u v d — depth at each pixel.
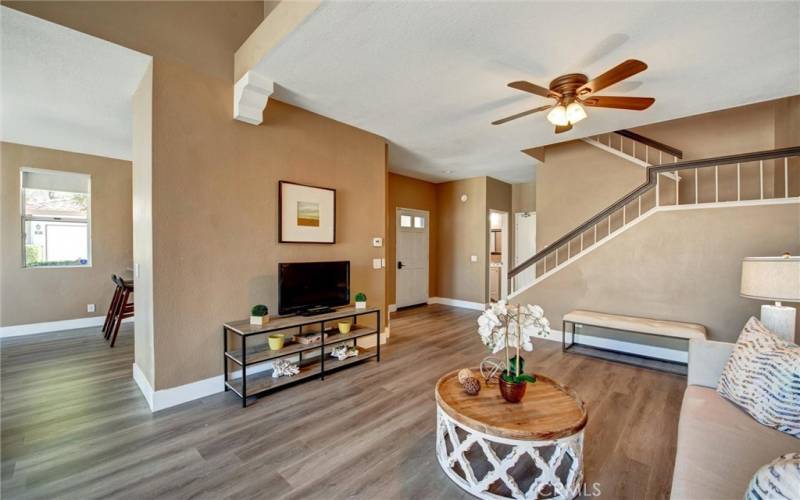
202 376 2.84
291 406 2.69
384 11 2.03
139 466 1.95
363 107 3.46
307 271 3.38
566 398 2.00
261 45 2.57
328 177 3.79
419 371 3.47
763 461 1.35
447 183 7.50
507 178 7.14
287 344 3.30
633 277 4.09
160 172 2.58
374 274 4.36
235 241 3.03
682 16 2.03
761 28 2.12
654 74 2.71
